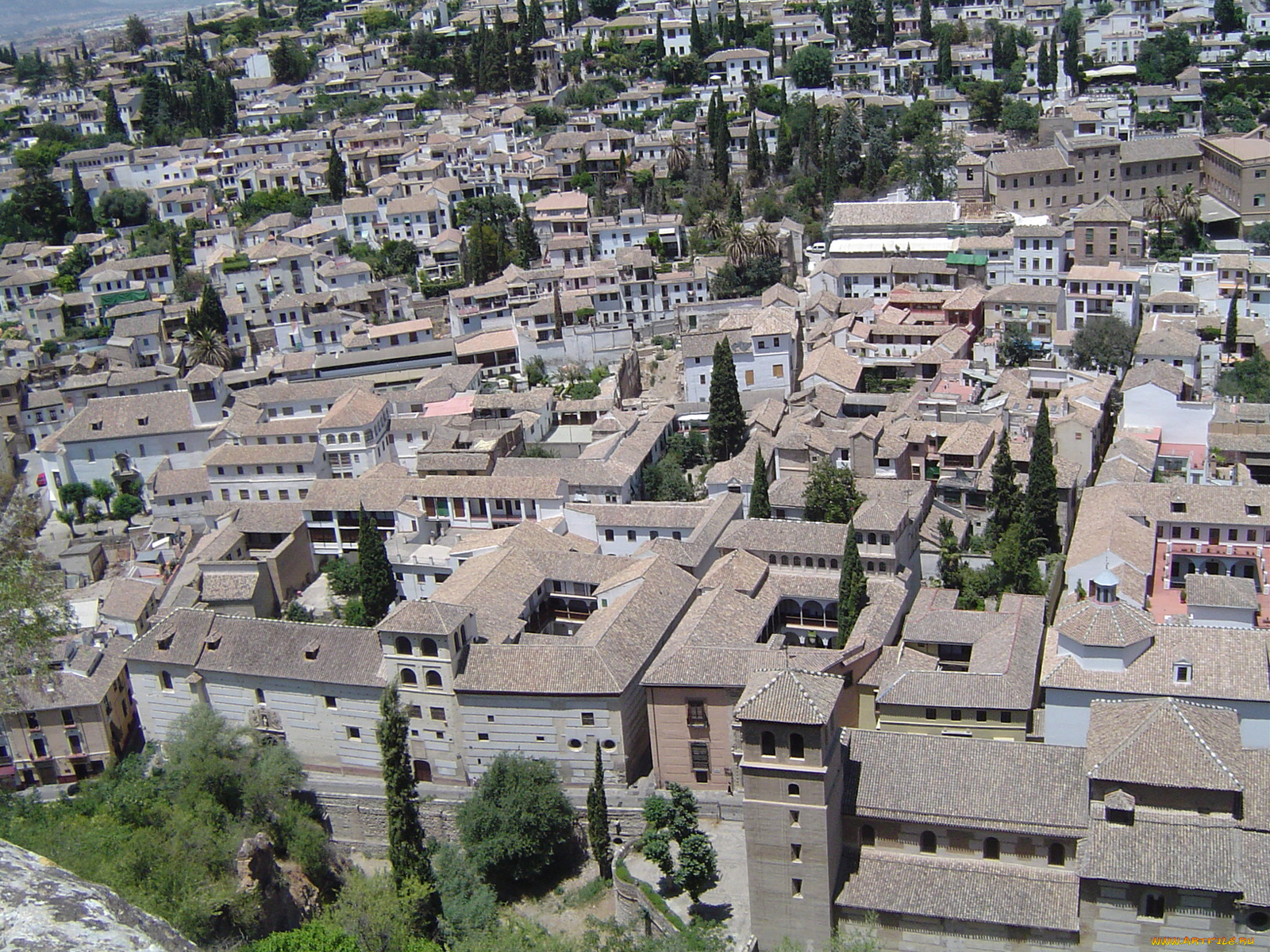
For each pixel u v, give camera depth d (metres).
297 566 185.38
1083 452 178.38
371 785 143.25
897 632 144.12
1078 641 116.81
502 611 148.75
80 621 176.25
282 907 125.69
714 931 111.31
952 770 110.12
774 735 103.44
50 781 154.75
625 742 134.12
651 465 191.00
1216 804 100.50
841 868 109.62
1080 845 100.69
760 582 151.50
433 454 191.88
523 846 127.19
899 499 159.25
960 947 103.31
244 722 150.12
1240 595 131.25
